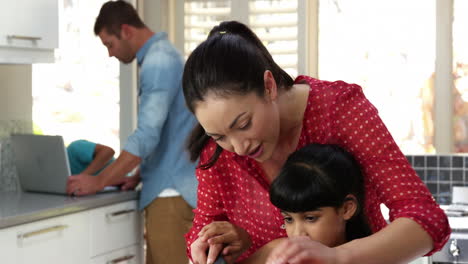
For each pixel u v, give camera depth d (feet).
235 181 4.95
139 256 10.62
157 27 12.96
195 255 4.57
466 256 8.95
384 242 3.81
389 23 11.98
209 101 4.02
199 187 5.14
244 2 12.50
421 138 11.92
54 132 12.39
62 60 12.42
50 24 9.95
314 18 12.28
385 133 4.35
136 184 10.56
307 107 4.57
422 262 9.07
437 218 4.00
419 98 11.92
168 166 10.07
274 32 12.34
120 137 12.99
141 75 9.98
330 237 4.46
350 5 12.11
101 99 12.87
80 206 9.32
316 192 4.35
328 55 12.25
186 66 4.17
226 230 4.54
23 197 9.92
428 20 11.83
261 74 4.07
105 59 12.87
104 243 9.86
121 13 9.98
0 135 10.61
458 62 11.72
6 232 8.23
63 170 9.96
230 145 4.18
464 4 11.67
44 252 8.80
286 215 4.59
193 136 4.98
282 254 3.59
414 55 11.91
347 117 4.42
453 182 11.10
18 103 10.94
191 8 12.92
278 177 4.53
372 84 12.09
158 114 9.75
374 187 4.41
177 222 10.11
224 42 4.11
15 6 9.37
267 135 4.14
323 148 4.48
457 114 11.76
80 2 12.62
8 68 10.77
